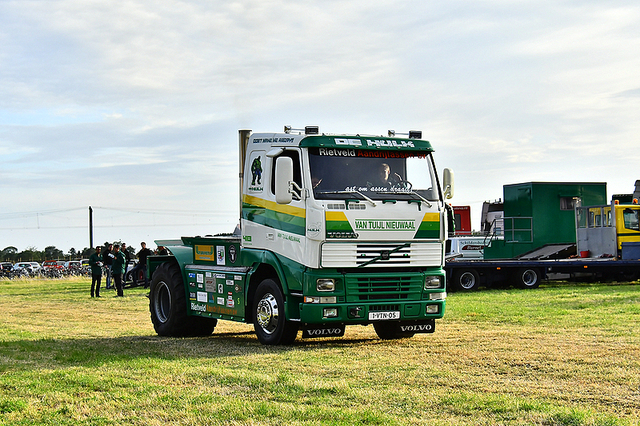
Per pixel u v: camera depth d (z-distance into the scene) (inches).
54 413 259.4
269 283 446.6
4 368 354.9
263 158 458.3
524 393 282.4
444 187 447.5
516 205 1194.6
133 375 327.6
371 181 429.1
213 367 347.9
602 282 1083.9
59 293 1079.0
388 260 427.5
